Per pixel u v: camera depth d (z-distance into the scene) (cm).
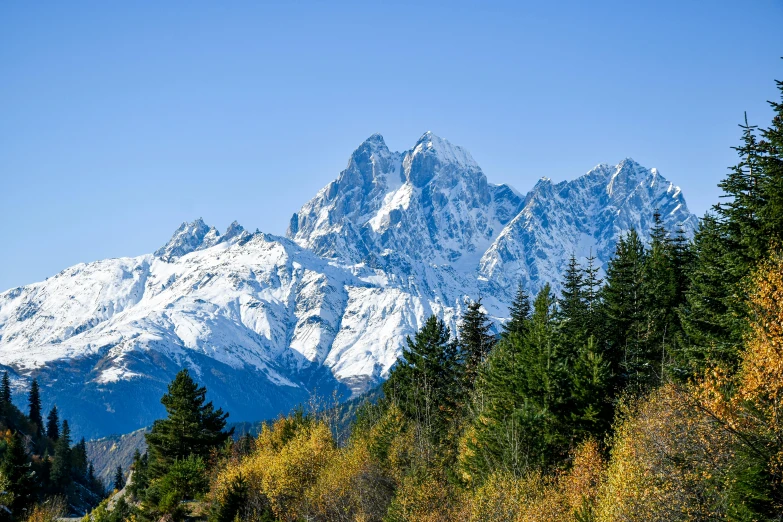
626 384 5088
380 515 5616
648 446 3291
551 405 4869
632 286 5956
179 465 7244
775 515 2728
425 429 6331
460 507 4591
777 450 2748
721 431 2930
